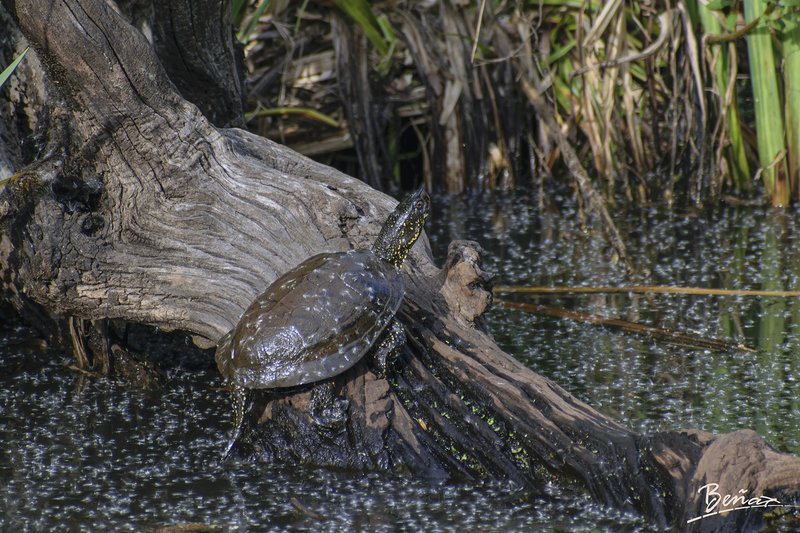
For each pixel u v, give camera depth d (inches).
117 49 244.1
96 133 253.9
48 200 257.0
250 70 548.7
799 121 467.8
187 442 260.4
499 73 557.6
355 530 205.5
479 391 235.3
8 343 352.2
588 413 231.8
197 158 262.2
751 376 284.0
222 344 248.5
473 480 231.6
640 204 512.7
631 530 203.6
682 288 360.5
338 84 545.3
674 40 490.6
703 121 492.7
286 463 244.8
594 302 363.9
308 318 229.9
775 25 455.8
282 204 264.2
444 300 255.0
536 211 510.3
